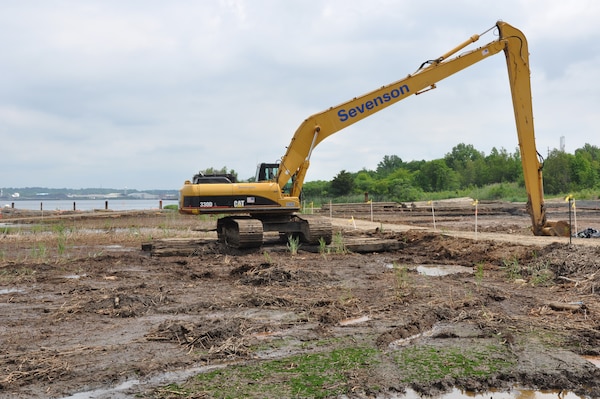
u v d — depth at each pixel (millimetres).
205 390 5520
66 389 5582
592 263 11000
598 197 52344
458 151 103812
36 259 15172
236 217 17766
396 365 6211
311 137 17344
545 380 5789
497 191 62875
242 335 7320
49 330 7781
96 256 15750
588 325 7727
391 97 17406
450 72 17422
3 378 5816
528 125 17578
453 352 6660
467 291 10070
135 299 9352
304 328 7781
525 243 15234
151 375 5965
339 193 65625
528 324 7824
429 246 17031
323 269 13195
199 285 11250
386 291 10227
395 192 65812
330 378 5824
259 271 11695
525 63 17531
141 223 30688
